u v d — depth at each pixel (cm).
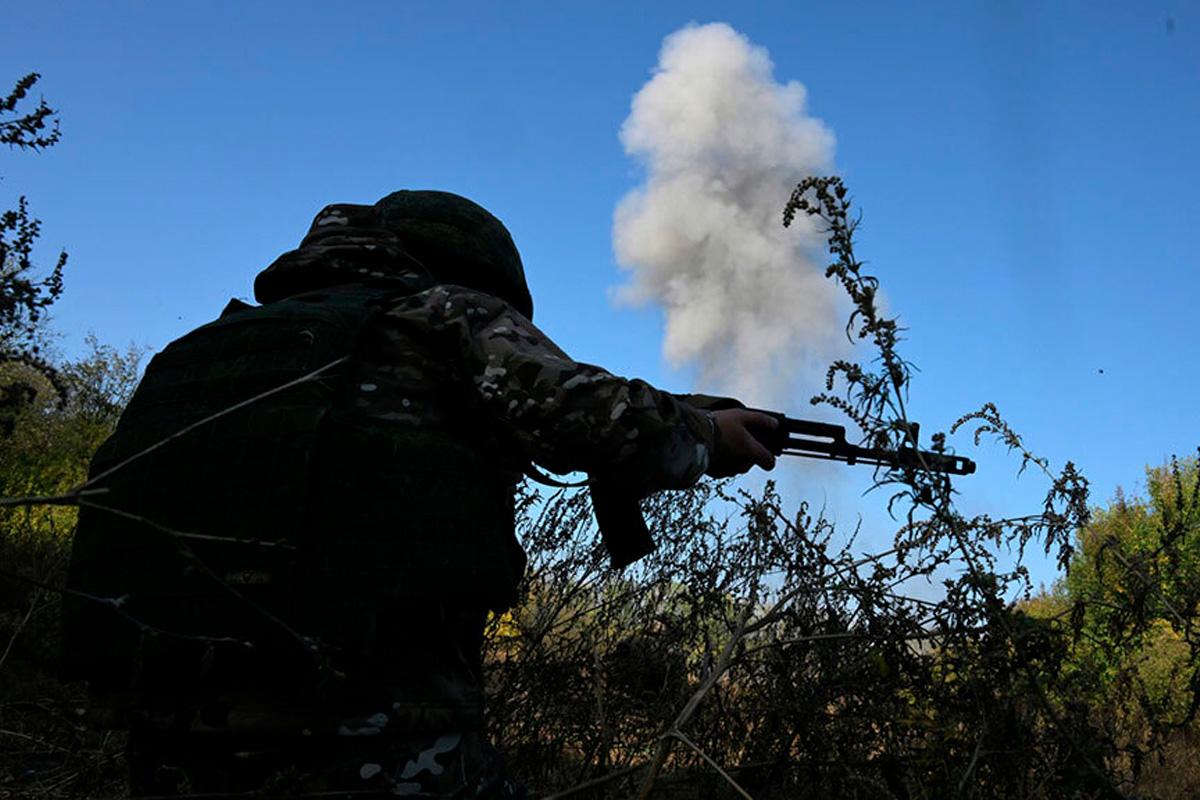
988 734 215
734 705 274
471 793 159
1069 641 226
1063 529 223
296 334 160
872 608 232
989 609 217
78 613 157
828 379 207
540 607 353
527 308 207
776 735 253
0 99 195
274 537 145
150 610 149
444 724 154
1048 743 219
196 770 152
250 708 147
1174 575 232
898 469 208
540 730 320
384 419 159
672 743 181
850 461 244
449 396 168
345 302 168
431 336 167
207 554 148
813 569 255
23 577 114
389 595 149
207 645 145
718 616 311
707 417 188
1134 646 233
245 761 149
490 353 165
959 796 200
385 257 185
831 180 202
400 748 151
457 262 193
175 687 151
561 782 297
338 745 149
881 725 230
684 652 318
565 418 163
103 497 161
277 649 144
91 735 300
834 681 242
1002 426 224
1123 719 242
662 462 172
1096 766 213
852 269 201
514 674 320
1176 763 353
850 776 220
